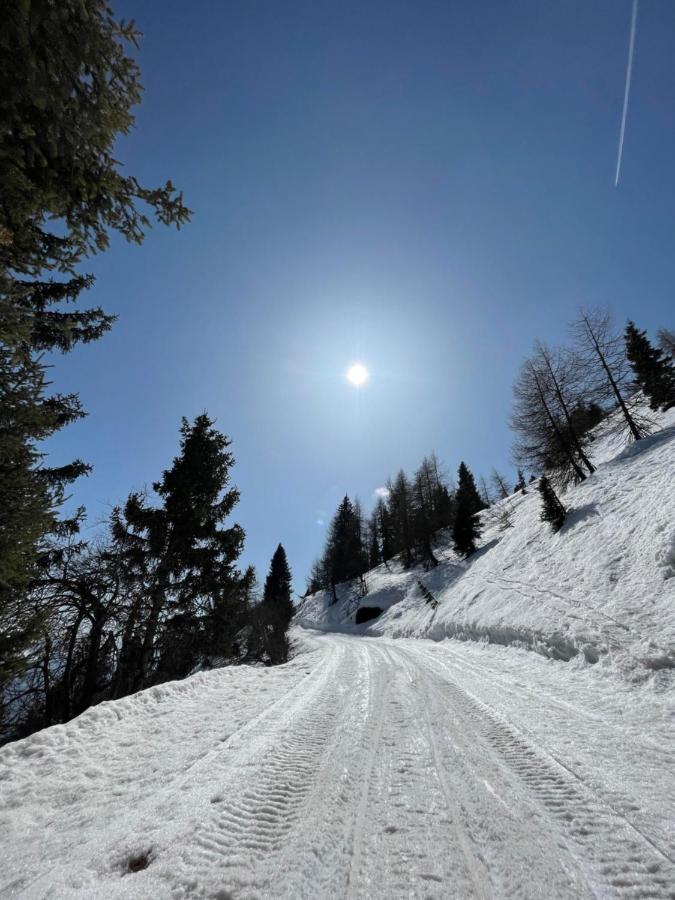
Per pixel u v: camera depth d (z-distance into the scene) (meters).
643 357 30.69
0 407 4.80
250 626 23.19
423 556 45.94
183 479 13.47
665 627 6.88
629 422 21.55
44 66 2.81
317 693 6.92
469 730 4.71
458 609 18.56
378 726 4.95
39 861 2.45
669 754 3.83
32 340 8.25
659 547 8.96
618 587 9.13
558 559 13.73
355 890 2.08
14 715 9.58
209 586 13.10
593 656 7.62
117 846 2.55
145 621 11.47
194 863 2.32
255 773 3.60
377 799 3.06
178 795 3.23
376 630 34.41
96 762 4.05
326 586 62.28
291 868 2.26
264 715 5.52
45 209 3.46
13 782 3.65
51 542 9.16
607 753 3.89
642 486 13.59
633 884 2.07
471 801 2.99
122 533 12.27
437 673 8.92
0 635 5.17
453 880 2.14
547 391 23.83
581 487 19.44
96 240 3.80
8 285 3.36
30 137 3.01
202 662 14.51
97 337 9.02
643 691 5.87
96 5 2.88
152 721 5.35
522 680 7.76
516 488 59.47
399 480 49.72
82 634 10.72
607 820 2.68
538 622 10.41
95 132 3.19
